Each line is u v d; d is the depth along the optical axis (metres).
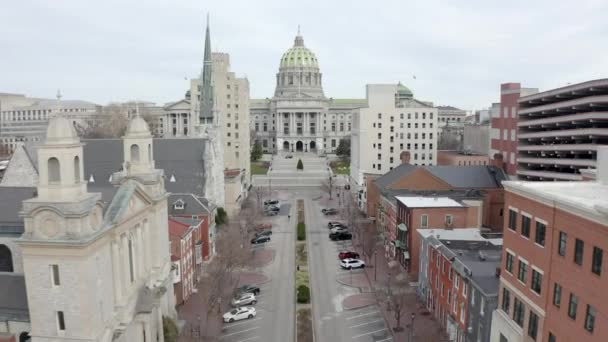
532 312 39.47
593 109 80.44
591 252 31.88
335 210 122.75
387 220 90.19
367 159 147.38
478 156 133.38
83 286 38.44
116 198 45.25
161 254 55.12
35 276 38.78
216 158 103.12
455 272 54.03
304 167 196.12
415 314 62.06
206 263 81.50
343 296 68.56
